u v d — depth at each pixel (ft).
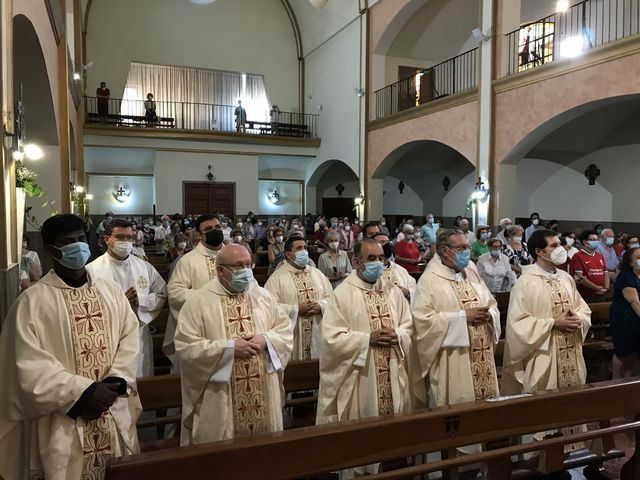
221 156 67.92
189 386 10.01
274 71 75.05
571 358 12.52
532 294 12.58
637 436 10.90
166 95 70.90
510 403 9.68
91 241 47.70
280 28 75.25
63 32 28.17
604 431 10.62
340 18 62.80
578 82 31.07
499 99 37.81
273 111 71.46
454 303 12.28
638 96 28.07
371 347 11.17
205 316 10.26
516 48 38.06
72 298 8.40
